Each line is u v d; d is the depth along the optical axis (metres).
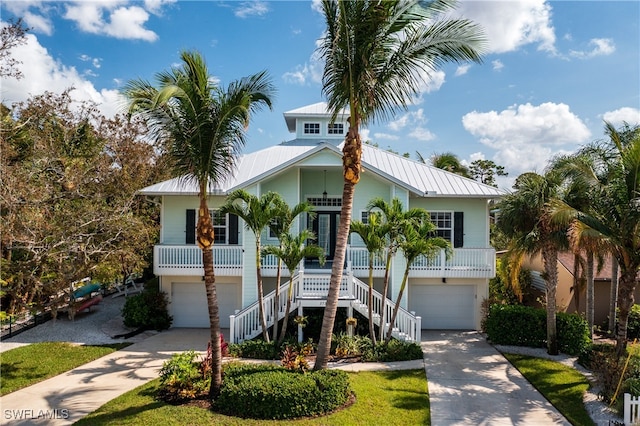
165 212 18.61
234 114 9.41
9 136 16.52
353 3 9.40
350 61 9.62
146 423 8.44
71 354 13.58
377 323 15.22
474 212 18.58
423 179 18.94
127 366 12.64
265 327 14.09
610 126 12.77
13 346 14.31
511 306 15.77
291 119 24.45
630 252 10.88
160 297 17.55
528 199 13.13
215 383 9.62
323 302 15.09
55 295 13.88
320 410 9.05
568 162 13.01
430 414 9.34
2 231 11.51
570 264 18.41
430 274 17.05
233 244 18.23
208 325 18.14
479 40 9.76
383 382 11.18
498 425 8.91
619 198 11.12
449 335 16.88
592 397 10.24
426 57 10.16
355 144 10.23
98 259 15.09
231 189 16.44
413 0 9.46
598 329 17.52
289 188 17.62
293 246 13.66
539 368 12.48
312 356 13.41
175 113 9.32
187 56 9.18
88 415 9.02
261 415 8.78
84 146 19.69
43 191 13.01
